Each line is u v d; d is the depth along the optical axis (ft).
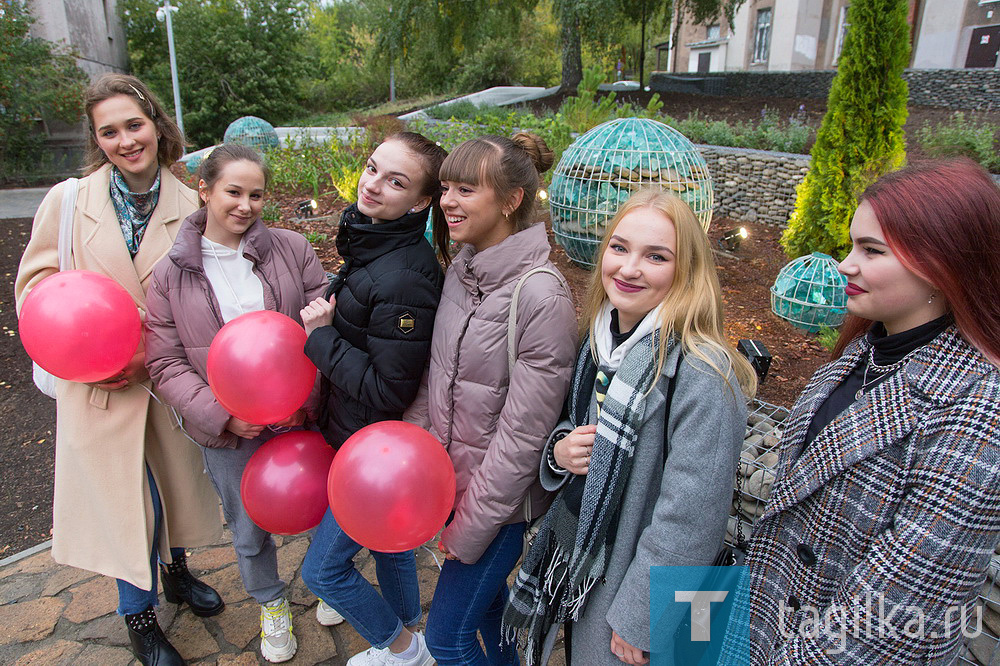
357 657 6.88
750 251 22.79
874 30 16.66
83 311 5.63
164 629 7.89
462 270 5.35
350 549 5.88
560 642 7.75
